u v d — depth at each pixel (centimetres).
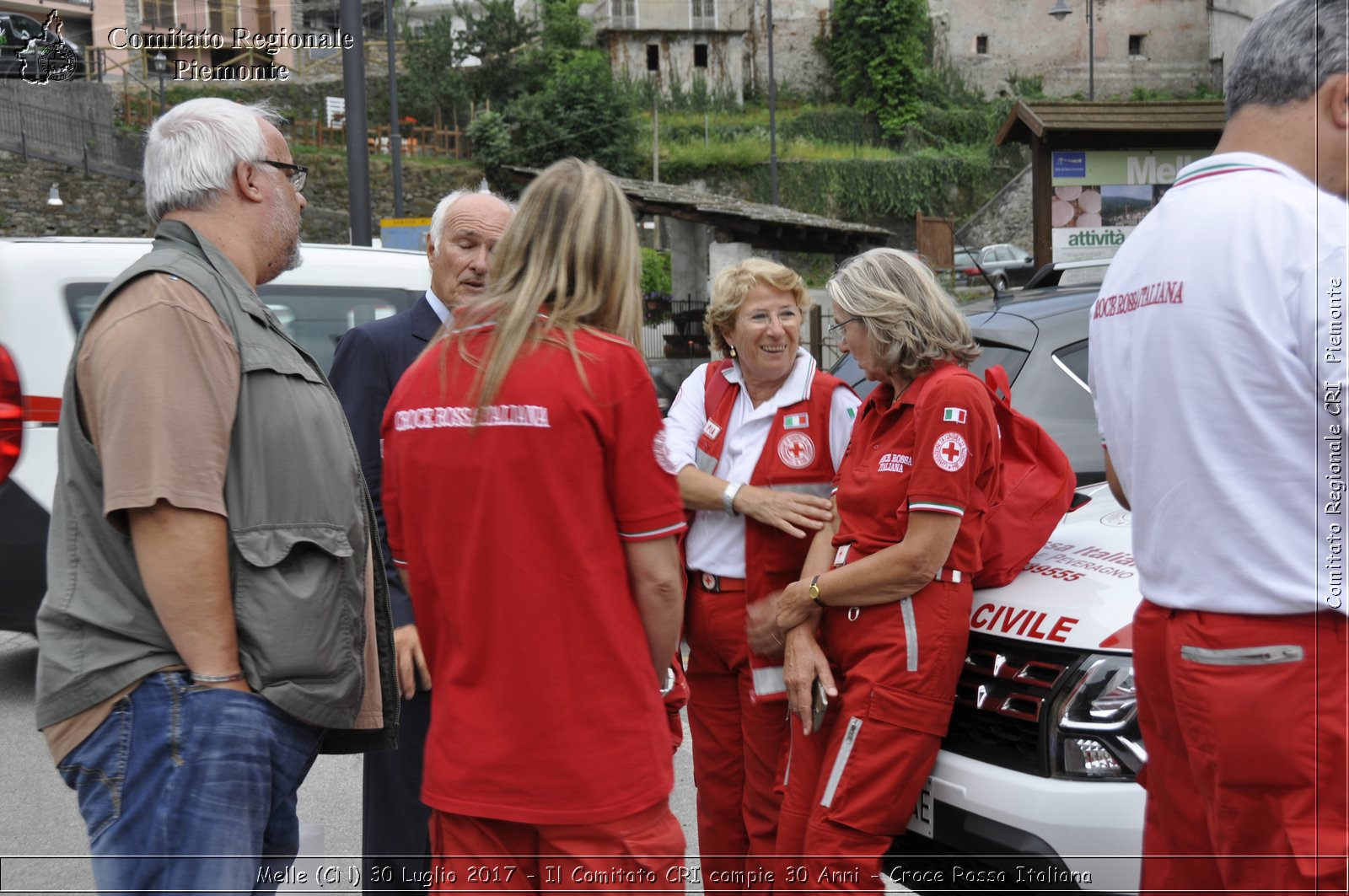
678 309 2052
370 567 241
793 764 277
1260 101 184
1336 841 171
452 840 202
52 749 205
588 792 192
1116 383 196
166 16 3744
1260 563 175
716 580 301
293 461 213
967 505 255
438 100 4181
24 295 471
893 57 4969
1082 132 1427
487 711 194
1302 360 173
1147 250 190
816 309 1289
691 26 4962
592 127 4053
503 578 191
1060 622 255
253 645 207
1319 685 173
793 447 297
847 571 261
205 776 199
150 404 197
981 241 3272
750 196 4334
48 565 209
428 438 198
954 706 266
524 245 200
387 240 1259
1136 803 235
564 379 190
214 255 219
